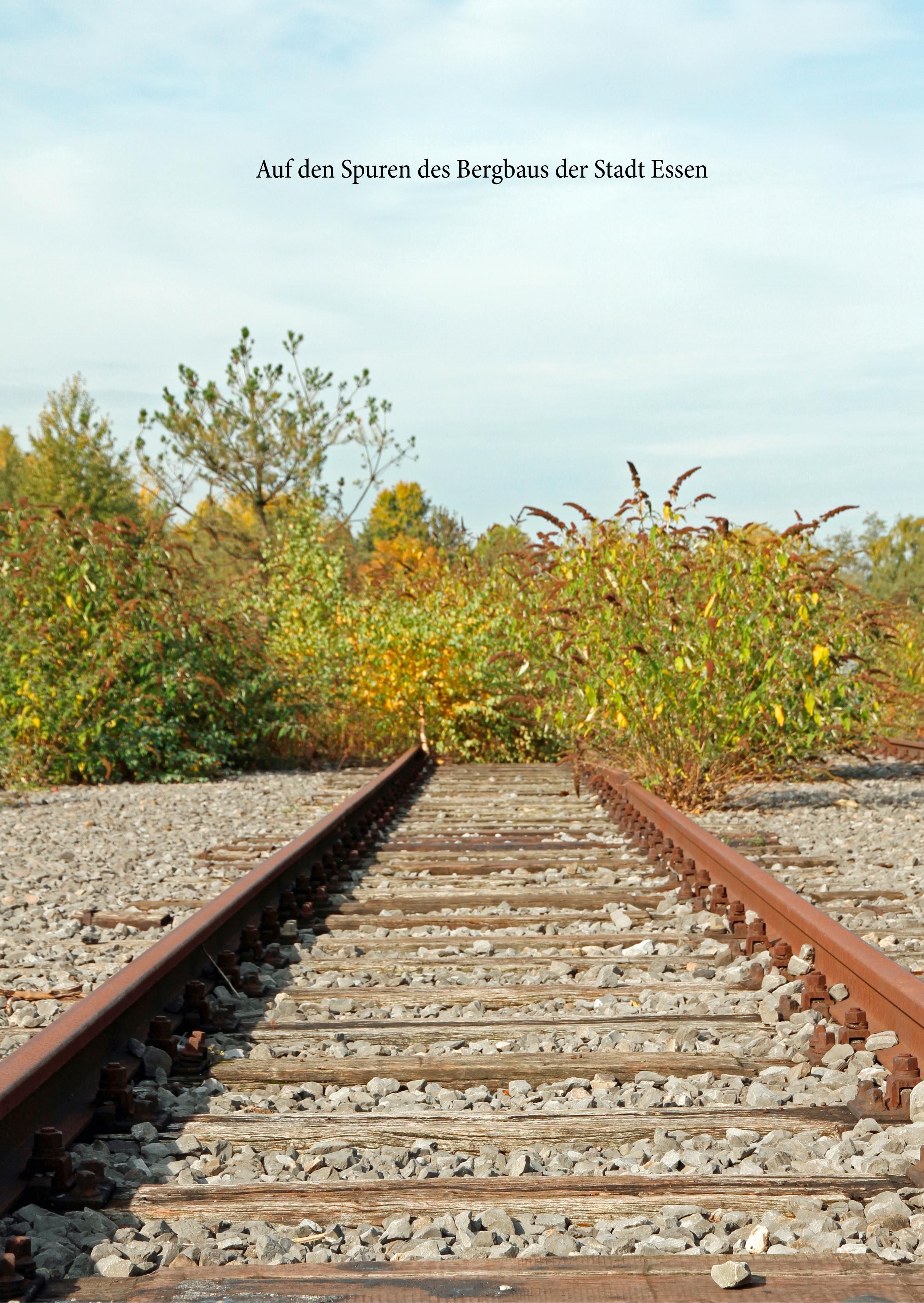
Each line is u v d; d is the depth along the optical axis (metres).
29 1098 2.84
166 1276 2.36
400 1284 2.31
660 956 4.89
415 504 49.16
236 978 4.48
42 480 30.16
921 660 14.74
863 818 9.30
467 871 7.07
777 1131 3.02
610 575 9.27
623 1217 2.62
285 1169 2.90
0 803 10.68
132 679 12.84
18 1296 2.27
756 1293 2.25
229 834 8.81
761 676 9.28
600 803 10.10
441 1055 3.68
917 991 3.36
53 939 5.45
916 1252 2.42
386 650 14.62
